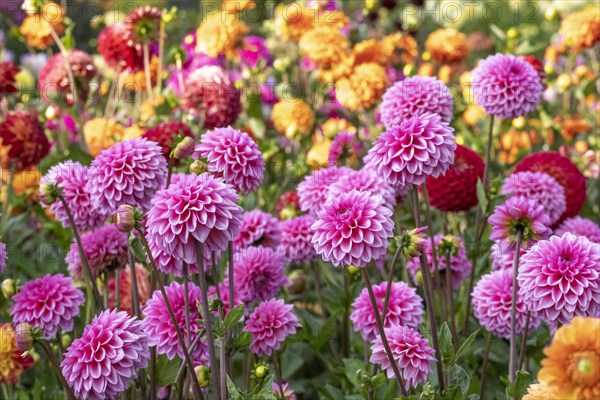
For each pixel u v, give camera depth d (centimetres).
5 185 379
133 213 172
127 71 370
